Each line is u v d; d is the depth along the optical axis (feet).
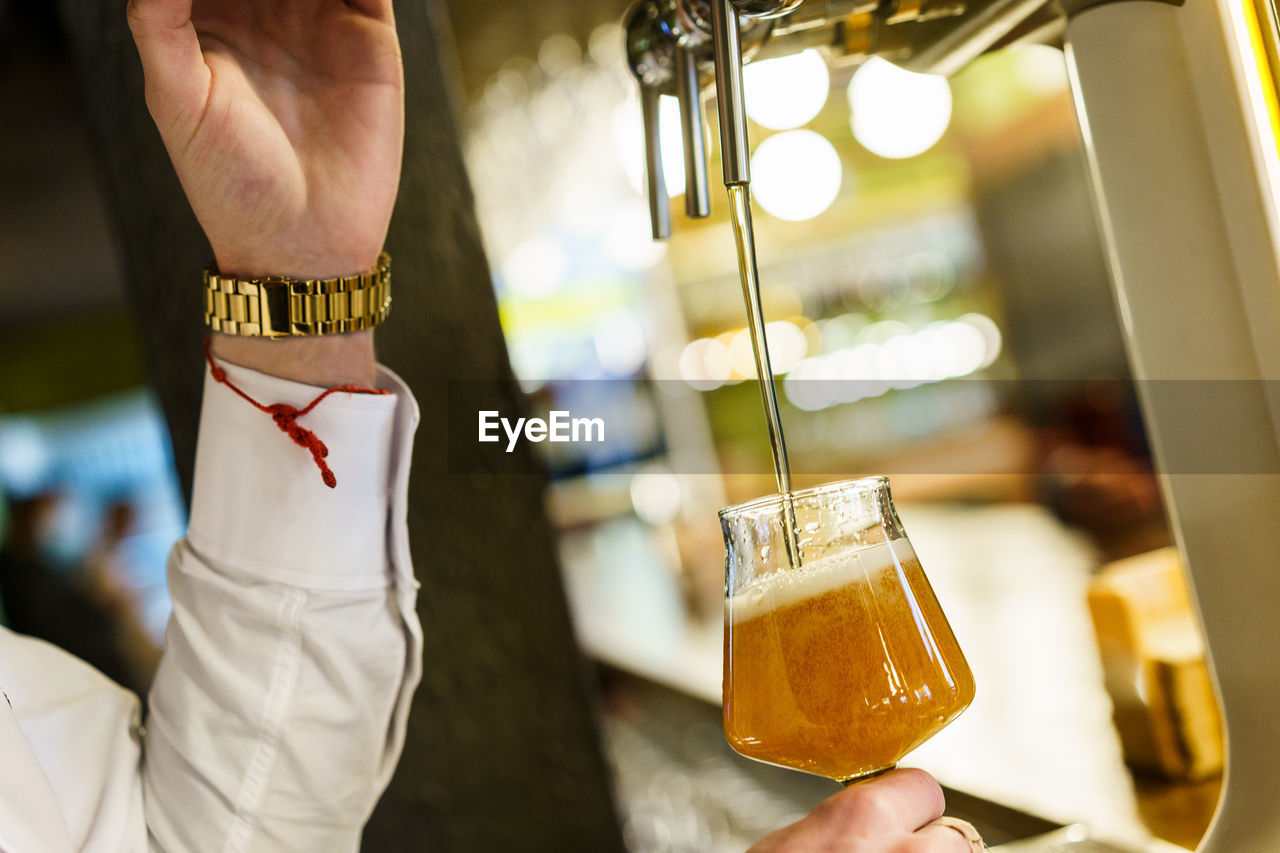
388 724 2.21
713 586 7.68
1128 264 1.85
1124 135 1.83
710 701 5.10
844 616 1.66
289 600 2.04
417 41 2.83
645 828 4.15
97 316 5.21
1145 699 2.35
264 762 2.05
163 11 1.75
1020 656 3.53
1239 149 1.77
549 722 2.97
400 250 2.82
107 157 2.89
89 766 2.05
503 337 2.91
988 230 10.52
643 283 10.57
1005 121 9.91
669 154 2.54
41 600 5.09
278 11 1.93
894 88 6.50
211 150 1.86
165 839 2.06
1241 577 1.83
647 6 1.87
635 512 9.62
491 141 8.96
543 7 7.26
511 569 2.94
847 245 10.54
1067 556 4.71
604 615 8.24
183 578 2.10
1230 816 1.84
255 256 1.95
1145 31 1.80
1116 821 2.23
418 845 2.91
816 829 1.63
